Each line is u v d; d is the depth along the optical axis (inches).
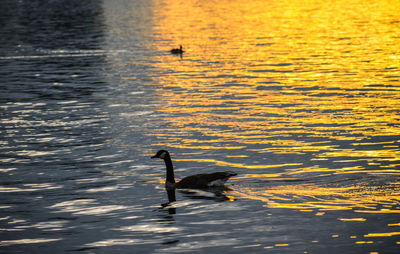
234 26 2637.8
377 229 459.5
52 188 601.0
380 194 542.0
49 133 856.9
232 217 498.0
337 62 1555.1
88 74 1481.3
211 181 579.5
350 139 773.3
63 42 2188.7
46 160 712.4
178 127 877.8
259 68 1493.6
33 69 1588.3
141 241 454.3
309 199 535.8
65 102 1111.6
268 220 487.2
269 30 2444.6
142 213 518.0
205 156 713.6
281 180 598.2
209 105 1045.2
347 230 459.2
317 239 443.8
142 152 740.7
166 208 528.7
